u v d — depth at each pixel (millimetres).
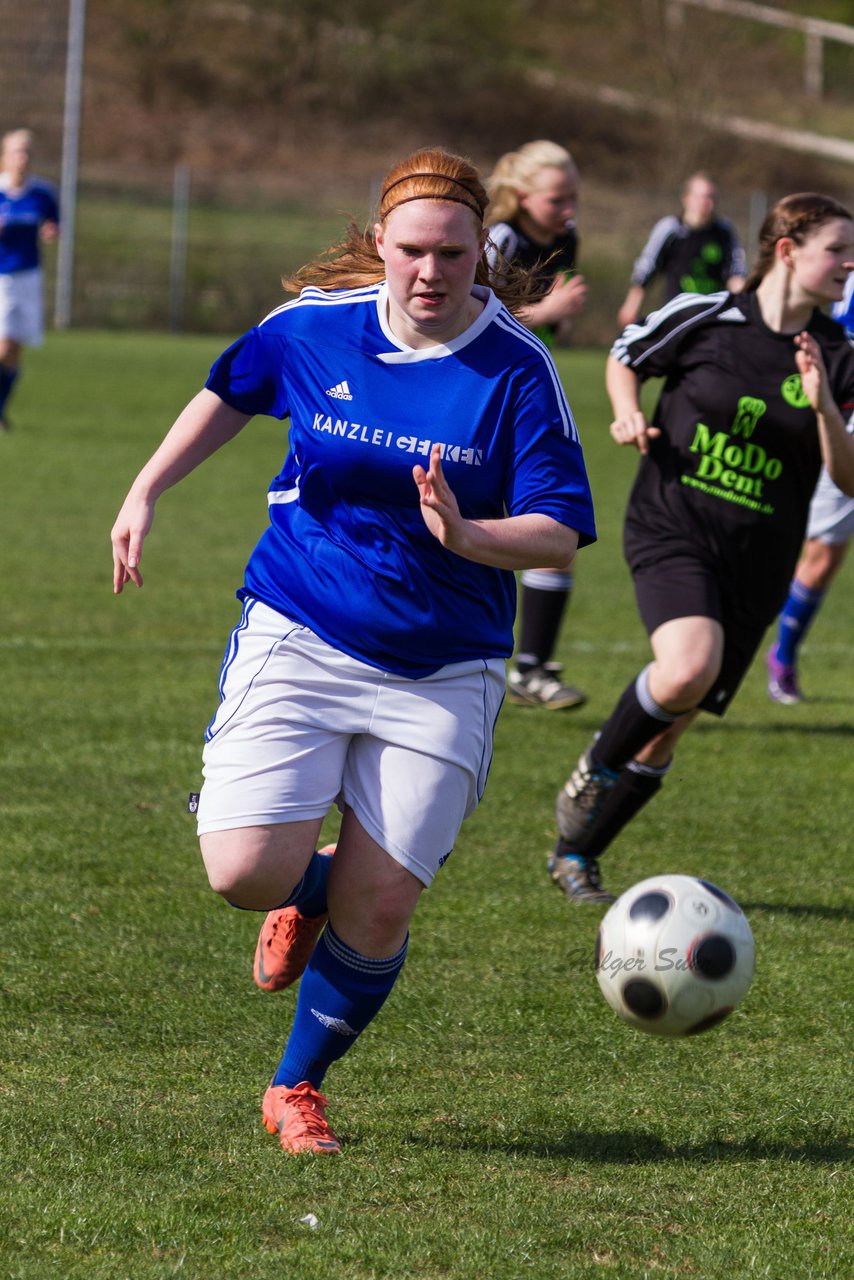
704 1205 11016
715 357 17344
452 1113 12445
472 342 11273
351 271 11961
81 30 100125
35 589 33469
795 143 148750
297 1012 11914
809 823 20891
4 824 19281
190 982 14906
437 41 147000
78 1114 12039
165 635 30062
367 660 11414
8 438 54875
